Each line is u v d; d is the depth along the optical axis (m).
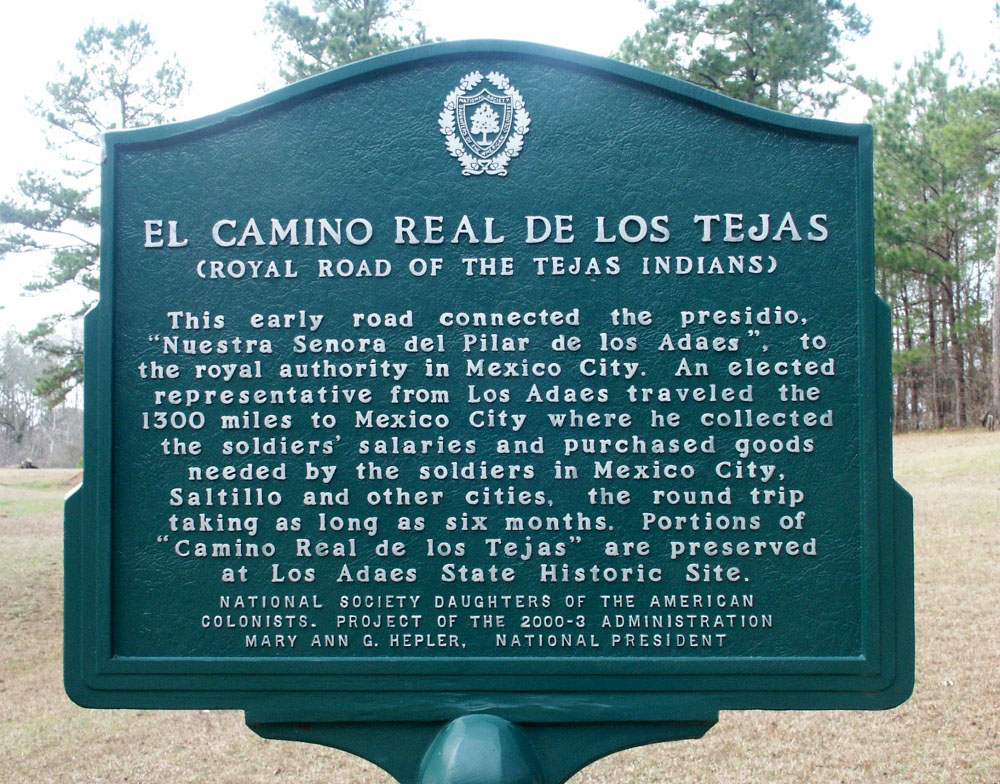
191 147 3.43
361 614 3.32
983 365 26.52
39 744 6.72
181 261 3.40
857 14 17.14
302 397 3.35
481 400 3.34
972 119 19.36
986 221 22.70
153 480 3.35
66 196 16.34
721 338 3.34
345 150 3.43
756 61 16.55
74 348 18.62
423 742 3.40
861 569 3.28
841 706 3.29
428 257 3.39
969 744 5.91
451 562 3.32
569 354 3.35
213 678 3.34
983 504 12.12
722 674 3.29
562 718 3.32
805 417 3.31
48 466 40.59
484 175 3.41
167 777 6.13
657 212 3.38
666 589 3.30
